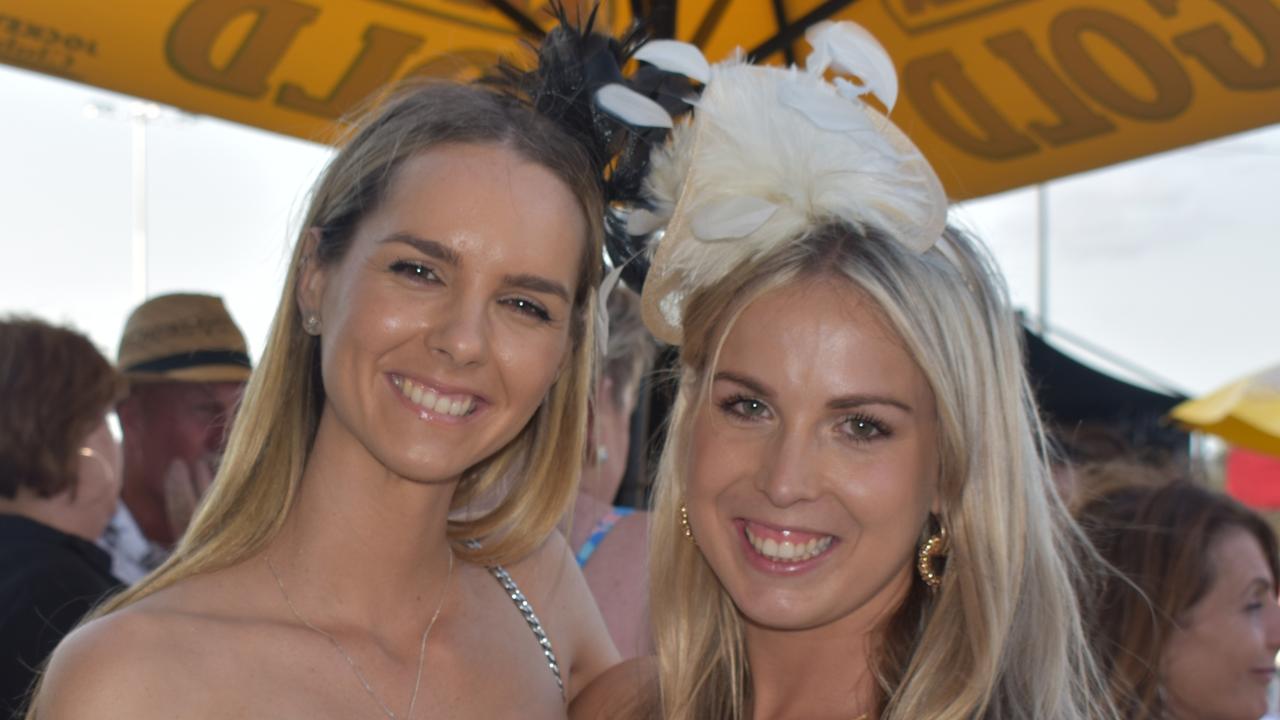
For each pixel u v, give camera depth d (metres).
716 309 1.79
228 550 1.77
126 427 3.38
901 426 1.74
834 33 1.80
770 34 3.15
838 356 1.71
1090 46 2.80
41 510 2.55
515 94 1.87
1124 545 2.54
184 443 3.33
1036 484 1.82
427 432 1.73
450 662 1.88
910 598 1.87
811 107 1.72
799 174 1.75
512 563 2.08
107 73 2.78
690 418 1.93
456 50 2.96
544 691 2.02
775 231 1.75
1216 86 2.70
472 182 1.72
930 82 3.03
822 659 1.90
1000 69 2.94
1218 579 2.47
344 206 1.76
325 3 2.84
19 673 2.31
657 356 2.98
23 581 2.38
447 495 1.88
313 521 1.79
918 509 1.76
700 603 2.02
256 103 2.93
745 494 1.79
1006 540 1.75
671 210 1.86
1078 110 2.88
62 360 2.58
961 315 1.74
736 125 1.79
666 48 1.82
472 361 1.71
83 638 1.61
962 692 1.74
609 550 2.73
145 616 1.64
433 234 1.69
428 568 1.89
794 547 1.78
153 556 3.40
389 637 1.84
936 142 3.08
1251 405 4.36
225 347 3.38
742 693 2.00
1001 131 3.00
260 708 1.66
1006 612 1.74
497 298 1.75
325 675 1.73
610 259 1.98
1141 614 2.46
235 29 2.82
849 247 1.73
